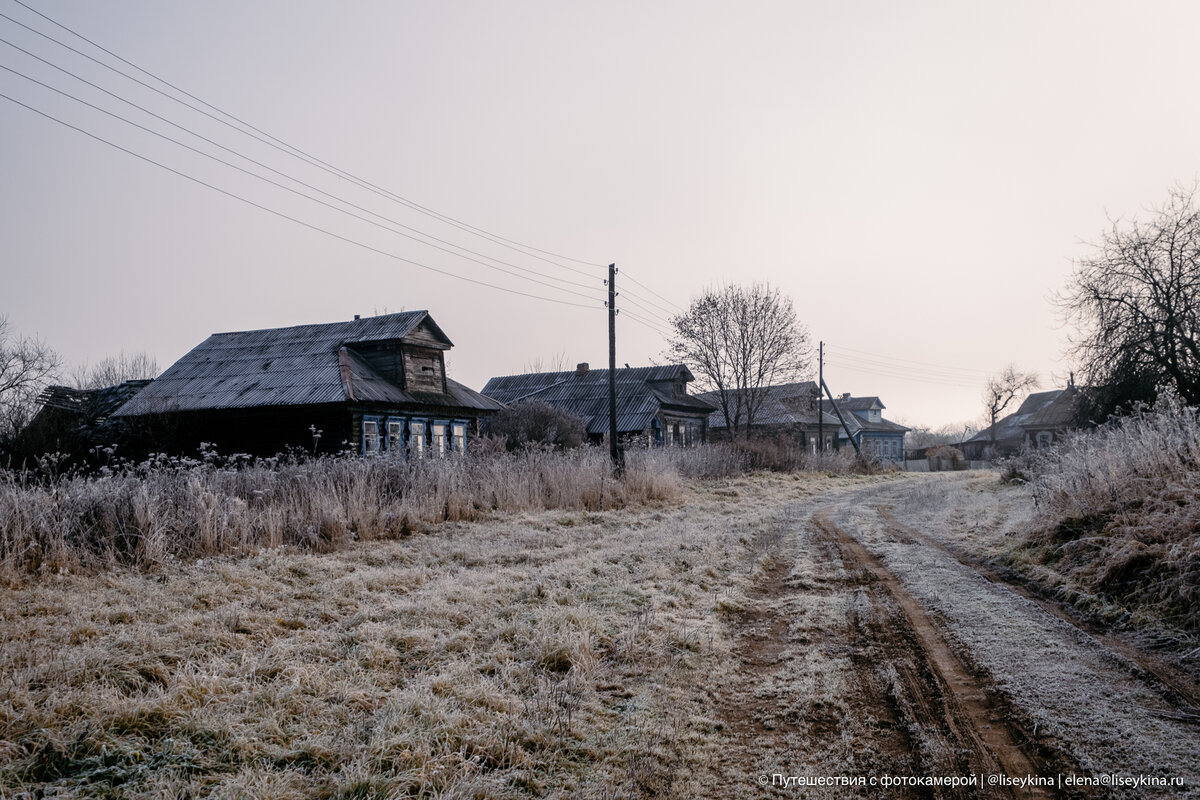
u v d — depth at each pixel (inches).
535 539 466.6
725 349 1472.7
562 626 267.4
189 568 321.1
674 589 351.6
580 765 175.6
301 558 360.2
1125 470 411.2
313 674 206.5
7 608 243.8
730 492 885.8
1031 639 263.1
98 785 143.0
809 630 291.7
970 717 198.1
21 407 1019.9
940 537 531.8
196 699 183.3
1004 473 1039.0
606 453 818.2
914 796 158.6
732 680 237.8
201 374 1013.2
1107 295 918.4
